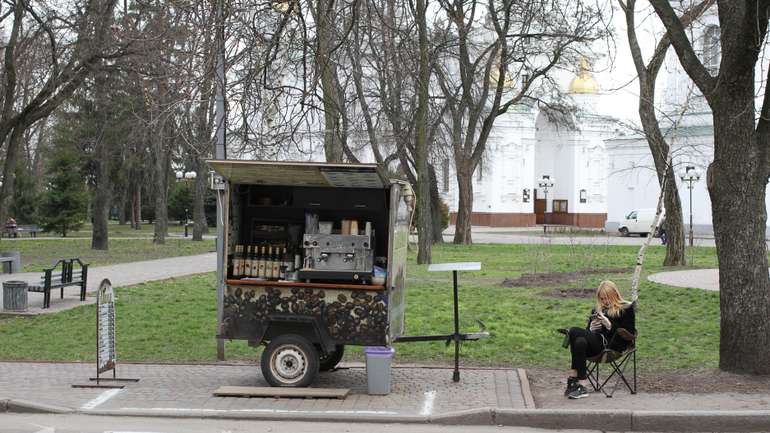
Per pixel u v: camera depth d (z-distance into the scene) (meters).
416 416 9.25
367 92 28.67
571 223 86.38
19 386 10.94
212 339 14.83
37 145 71.88
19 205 65.69
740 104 10.77
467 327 15.77
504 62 35.47
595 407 9.54
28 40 29.16
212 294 21.86
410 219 11.41
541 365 12.53
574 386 10.13
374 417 9.28
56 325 16.41
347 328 10.39
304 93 13.83
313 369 10.41
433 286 23.56
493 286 23.64
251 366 12.41
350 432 8.81
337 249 10.50
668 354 13.03
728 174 10.88
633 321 10.37
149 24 20.92
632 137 66.75
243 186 11.28
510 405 9.68
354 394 10.43
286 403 9.94
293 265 10.81
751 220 10.88
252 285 10.52
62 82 27.83
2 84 30.97
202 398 10.19
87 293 21.97
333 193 11.23
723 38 10.84
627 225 63.00
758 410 9.17
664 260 31.22
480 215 84.50
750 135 10.80
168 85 14.88
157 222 50.72
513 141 83.25
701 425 8.95
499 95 44.28
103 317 11.05
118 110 40.69
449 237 59.25
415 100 30.83
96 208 43.91
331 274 10.46
